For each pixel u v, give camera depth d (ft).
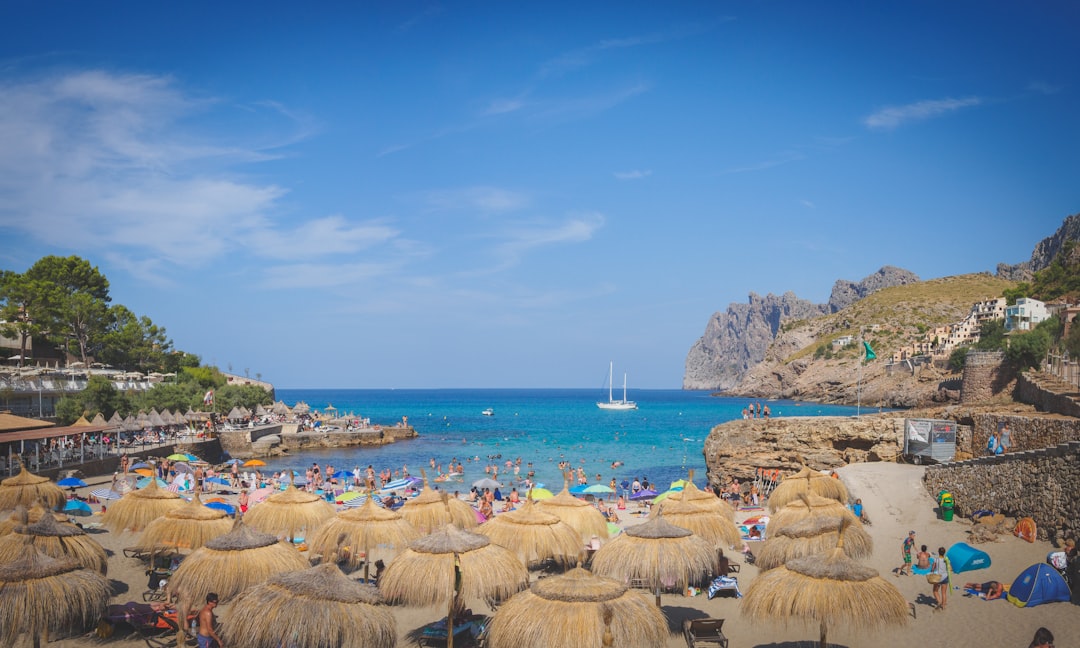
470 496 134.92
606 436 342.23
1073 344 174.19
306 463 237.45
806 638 58.39
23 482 84.94
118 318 337.93
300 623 40.60
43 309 275.59
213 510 69.77
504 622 44.62
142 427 202.28
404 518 68.90
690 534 56.65
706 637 57.31
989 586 64.54
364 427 319.06
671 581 53.98
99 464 153.48
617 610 43.60
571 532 66.39
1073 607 60.03
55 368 248.73
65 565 49.85
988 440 115.24
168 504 77.46
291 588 42.57
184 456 165.68
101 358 318.65
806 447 155.43
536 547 63.87
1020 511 82.89
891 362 600.39
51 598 47.67
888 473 120.88
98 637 56.18
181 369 378.94
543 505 77.82
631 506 128.36
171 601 60.70
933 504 100.53
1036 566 62.03
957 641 55.26
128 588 70.18
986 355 195.62
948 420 133.80
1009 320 372.38
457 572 52.06
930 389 451.94
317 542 67.10
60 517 69.05
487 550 55.01
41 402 209.05
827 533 58.95
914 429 135.74
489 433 365.61
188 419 254.88
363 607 42.63
